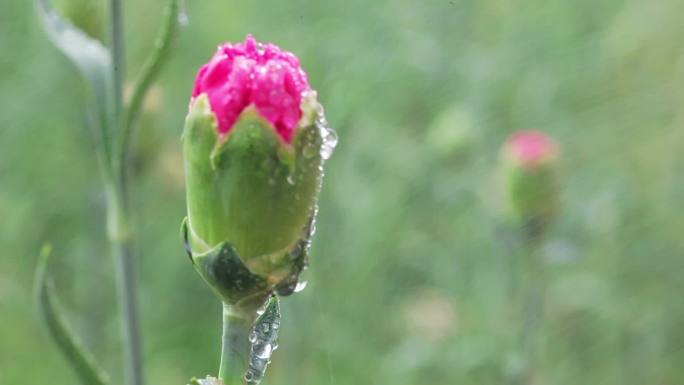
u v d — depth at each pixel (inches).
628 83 27.7
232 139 10.2
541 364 21.6
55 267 24.8
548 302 22.7
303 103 10.3
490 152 25.1
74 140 25.7
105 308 24.0
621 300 23.1
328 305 21.5
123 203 13.7
